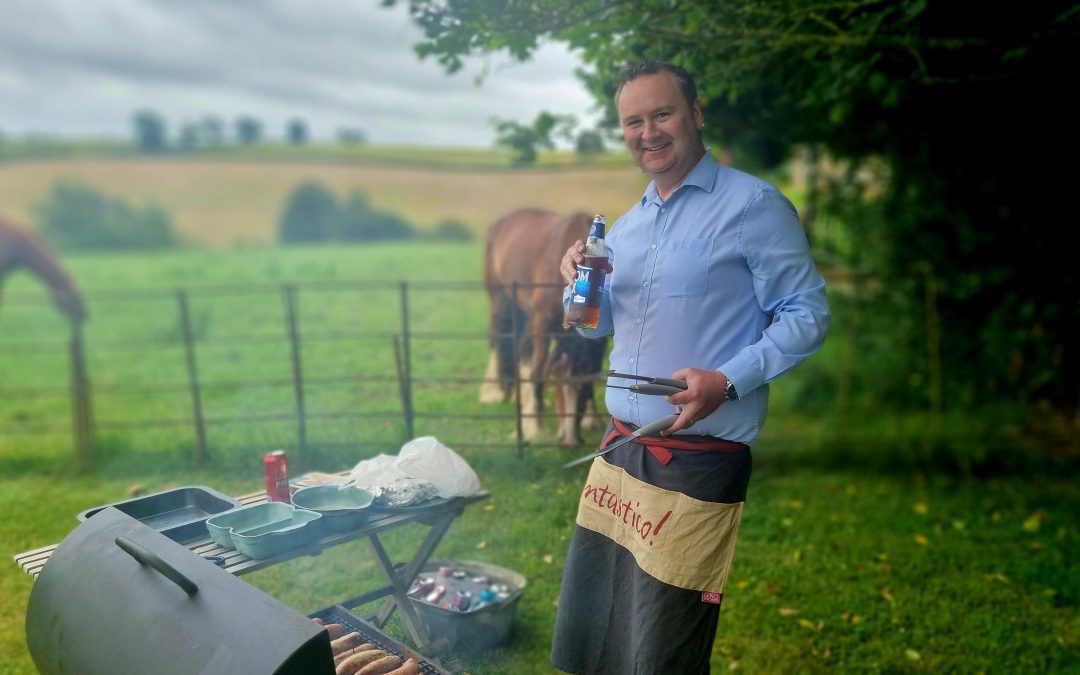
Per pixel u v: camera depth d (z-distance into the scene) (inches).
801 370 286.4
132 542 76.7
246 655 64.7
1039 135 226.2
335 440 204.8
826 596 151.2
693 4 125.6
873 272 285.9
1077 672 128.0
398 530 158.7
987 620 143.5
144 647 70.4
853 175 303.0
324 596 137.3
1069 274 244.8
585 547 92.0
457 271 549.0
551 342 201.5
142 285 586.6
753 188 80.9
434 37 120.7
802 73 175.2
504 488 176.1
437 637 114.0
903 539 179.0
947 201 262.7
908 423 248.1
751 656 130.7
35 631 82.6
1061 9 136.9
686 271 82.0
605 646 90.6
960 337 267.9
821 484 213.3
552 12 118.3
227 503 99.9
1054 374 251.9
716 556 82.7
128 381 320.8
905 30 140.4
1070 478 219.0
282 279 538.3
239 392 275.4
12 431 241.0
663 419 79.6
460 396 238.4
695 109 83.5
